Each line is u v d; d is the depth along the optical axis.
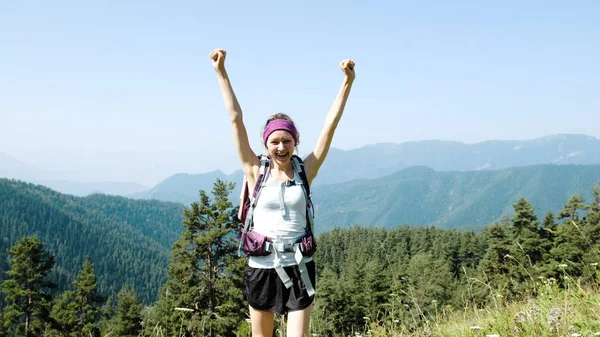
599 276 5.31
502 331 4.16
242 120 3.98
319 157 3.99
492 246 36.00
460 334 4.50
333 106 4.07
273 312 3.67
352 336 6.43
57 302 36.97
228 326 20.56
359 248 106.00
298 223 3.68
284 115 3.89
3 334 34.28
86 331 34.41
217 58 4.04
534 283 5.45
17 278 33.56
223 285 22.19
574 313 4.28
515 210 36.00
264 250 3.61
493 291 5.20
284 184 3.73
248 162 3.94
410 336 5.18
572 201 29.88
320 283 26.89
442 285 25.09
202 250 23.41
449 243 82.38
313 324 6.11
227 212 23.58
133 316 33.38
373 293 31.41
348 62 4.00
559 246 25.11
